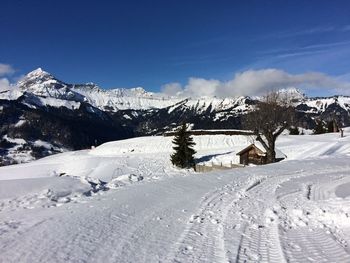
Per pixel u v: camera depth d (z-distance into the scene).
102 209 15.83
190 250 10.68
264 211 15.80
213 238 11.91
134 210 15.88
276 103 49.84
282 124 49.69
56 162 90.56
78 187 21.17
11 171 80.19
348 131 123.19
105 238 11.66
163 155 83.88
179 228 13.18
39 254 10.01
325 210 14.94
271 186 22.97
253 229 12.98
